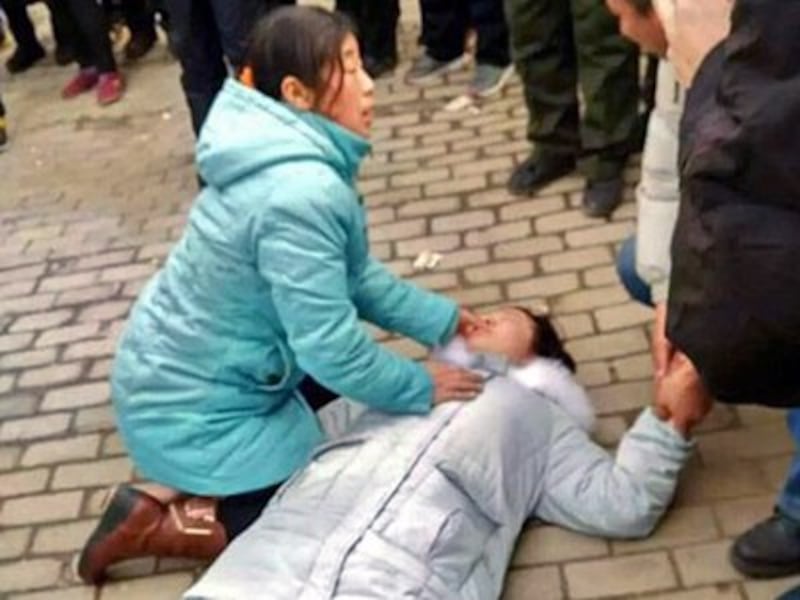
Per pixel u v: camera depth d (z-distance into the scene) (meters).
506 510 2.30
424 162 4.19
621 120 3.50
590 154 3.56
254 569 2.08
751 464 2.50
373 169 4.20
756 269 1.37
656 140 2.27
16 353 3.48
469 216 3.75
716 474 2.49
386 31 5.00
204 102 4.22
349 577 2.04
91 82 5.71
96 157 4.99
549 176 3.78
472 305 3.29
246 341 2.34
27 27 6.13
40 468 2.93
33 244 4.22
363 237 2.33
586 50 3.41
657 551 2.34
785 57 1.29
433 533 2.12
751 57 1.32
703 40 1.56
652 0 1.75
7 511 2.79
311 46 2.18
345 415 2.55
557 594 2.29
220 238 2.24
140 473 2.84
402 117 4.60
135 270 3.90
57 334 3.56
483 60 4.66
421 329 2.47
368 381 2.26
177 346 2.36
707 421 2.62
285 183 2.17
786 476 2.45
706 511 2.40
